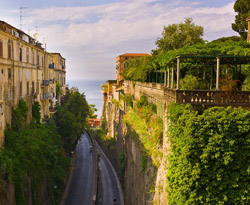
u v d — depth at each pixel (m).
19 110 31.11
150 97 30.66
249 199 13.78
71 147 53.84
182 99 15.80
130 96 45.44
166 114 18.81
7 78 28.53
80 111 58.22
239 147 13.91
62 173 37.81
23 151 26.03
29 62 37.00
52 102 51.22
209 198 14.08
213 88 21.20
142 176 28.11
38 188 27.53
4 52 27.73
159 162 22.22
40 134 33.59
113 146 62.81
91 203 37.16
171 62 20.31
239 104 15.58
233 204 14.10
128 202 37.19
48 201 31.58
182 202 14.47
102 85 98.38
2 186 19.81
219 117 13.91
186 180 14.15
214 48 21.19
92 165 55.31
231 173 13.99
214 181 14.03
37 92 41.00
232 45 22.34
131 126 37.47
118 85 65.69
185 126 14.27
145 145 27.59
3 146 25.38
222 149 13.70
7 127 27.48
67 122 49.91
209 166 13.93
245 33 46.00
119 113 58.34
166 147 19.34
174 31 44.47
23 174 24.03
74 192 40.94
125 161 43.28
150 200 23.67
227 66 21.27
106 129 79.50
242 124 13.66
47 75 46.25
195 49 19.91
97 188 43.28
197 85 20.12
